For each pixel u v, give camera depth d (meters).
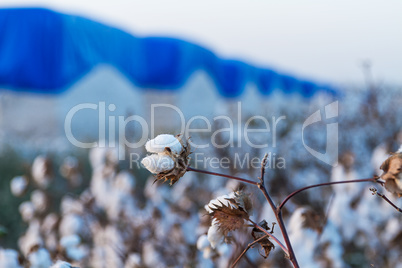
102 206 3.95
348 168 3.55
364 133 5.54
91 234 3.75
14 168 8.45
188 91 15.15
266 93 16.89
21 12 11.56
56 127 13.45
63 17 12.01
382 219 3.48
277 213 1.35
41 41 11.65
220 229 1.49
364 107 6.01
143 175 4.14
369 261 3.55
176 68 14.88
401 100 6.17
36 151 10.47
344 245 3.48
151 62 14.61
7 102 14.90
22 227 5.59
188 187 3.76
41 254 2.37
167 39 15.05
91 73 12.84
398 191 1.23
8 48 11.54
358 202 3.50
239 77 16.70
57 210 4.39
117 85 13.34
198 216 3.47
